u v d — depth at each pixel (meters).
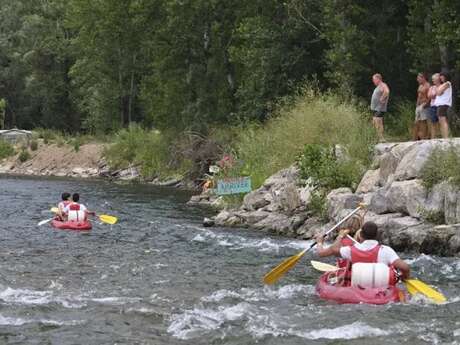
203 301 14.09
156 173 52.62
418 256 19.31
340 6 35.88
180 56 50.97
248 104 42.12
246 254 20.06
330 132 28.67
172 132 52.12
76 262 18.47
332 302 13.88
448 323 12.34
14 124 98.56
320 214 24.06
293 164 27.75
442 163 20.23
